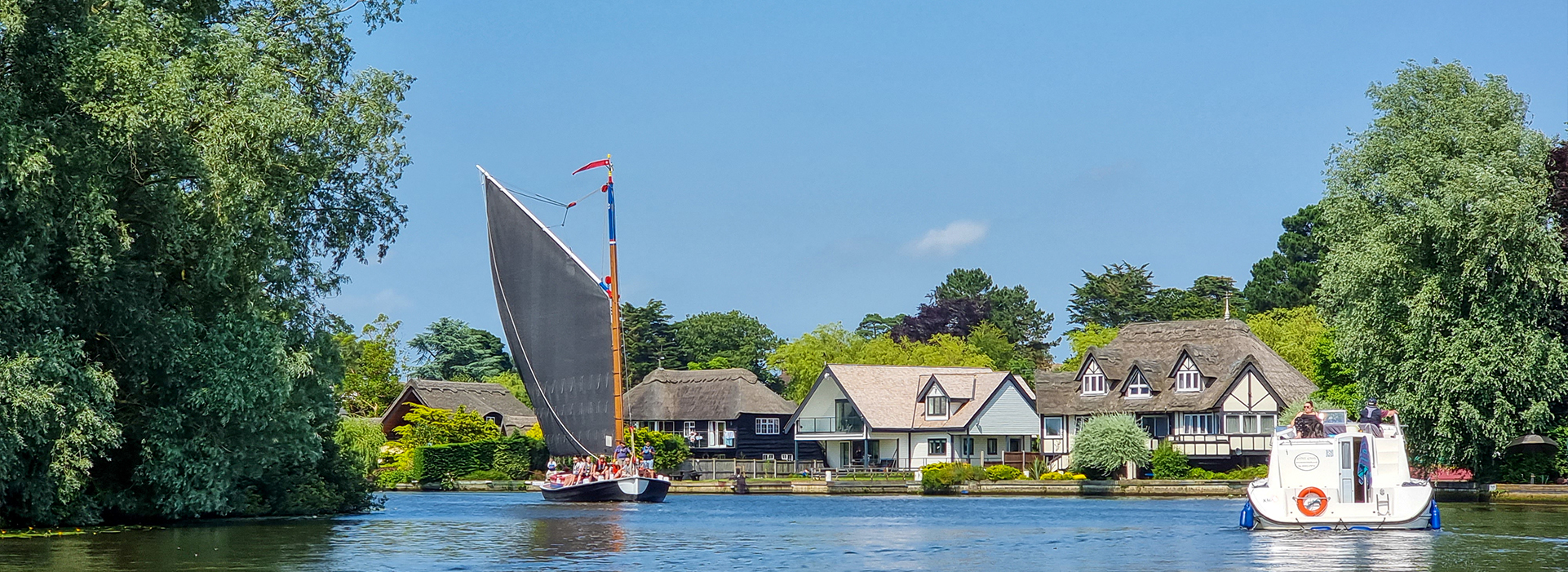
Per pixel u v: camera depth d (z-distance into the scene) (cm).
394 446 12288
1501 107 6812
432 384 13662
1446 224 6412
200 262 4503
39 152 3741
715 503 7938
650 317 18662
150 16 4397
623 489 7700
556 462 8519
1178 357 11100
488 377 17262
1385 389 6881
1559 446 6556
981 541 4406
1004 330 18750
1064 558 3725
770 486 10756
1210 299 16738
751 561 3709
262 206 4566
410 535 4550
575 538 4544
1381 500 4303
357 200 5769
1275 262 15700
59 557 3497
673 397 13962
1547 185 6631
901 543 4341
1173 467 9944
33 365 3809
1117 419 10150
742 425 13488
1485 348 6450
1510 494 6650
